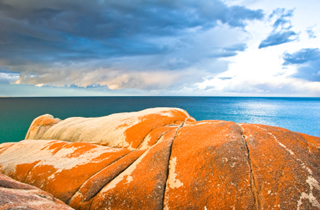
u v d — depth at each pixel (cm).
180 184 652
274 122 4931
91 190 688
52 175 802
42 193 630
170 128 1017
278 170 626
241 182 616
